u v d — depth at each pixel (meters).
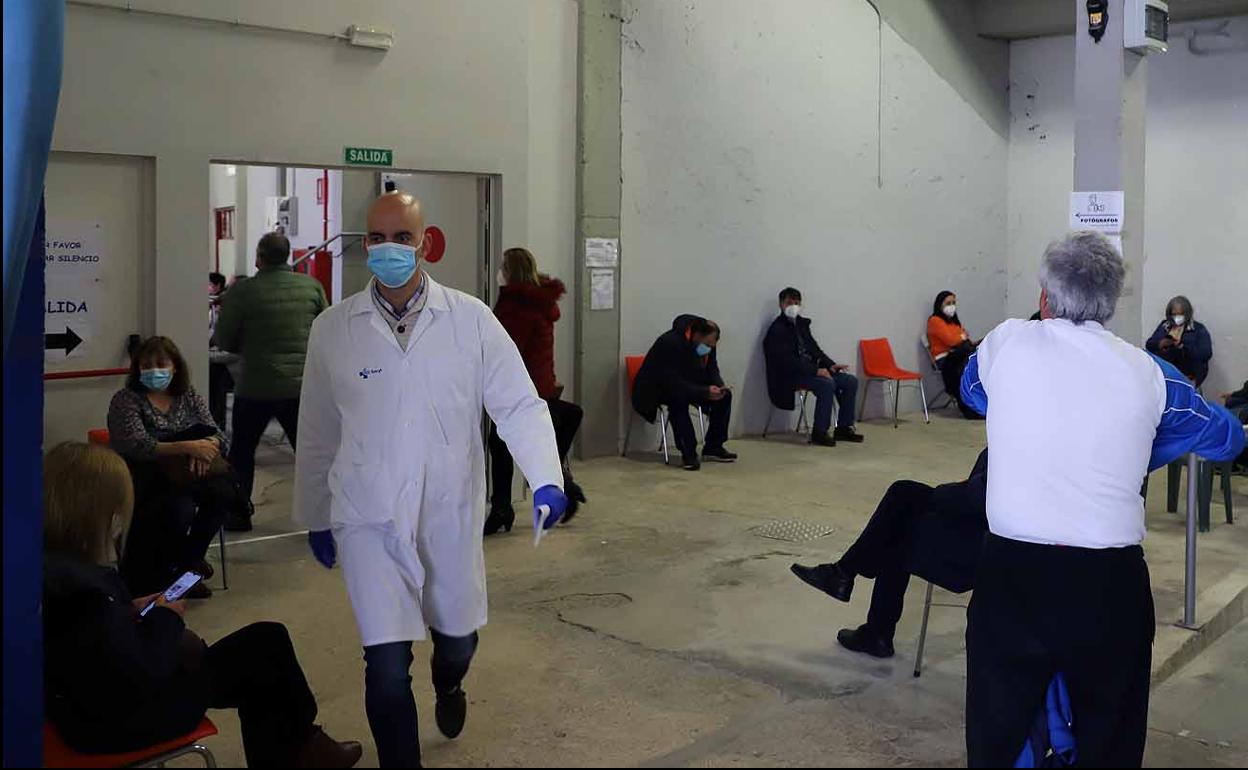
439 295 3.21
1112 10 6.20
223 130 5.90
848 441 9.58
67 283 5.55
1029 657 2.77
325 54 6.21
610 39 8.42
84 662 2.65
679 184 9.02
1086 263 2.86
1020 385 2.85
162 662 2.73
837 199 10.27
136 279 5.77
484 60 6.82
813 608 5.07
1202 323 10.76
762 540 6.27
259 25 5.96
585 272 8.44
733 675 4.27
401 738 3.05
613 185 8.55
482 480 3.26
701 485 7.75
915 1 10.80
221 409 9.10
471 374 3.18
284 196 11.13
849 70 10.23
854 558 4.34
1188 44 10.64
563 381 8.55
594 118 8.38
